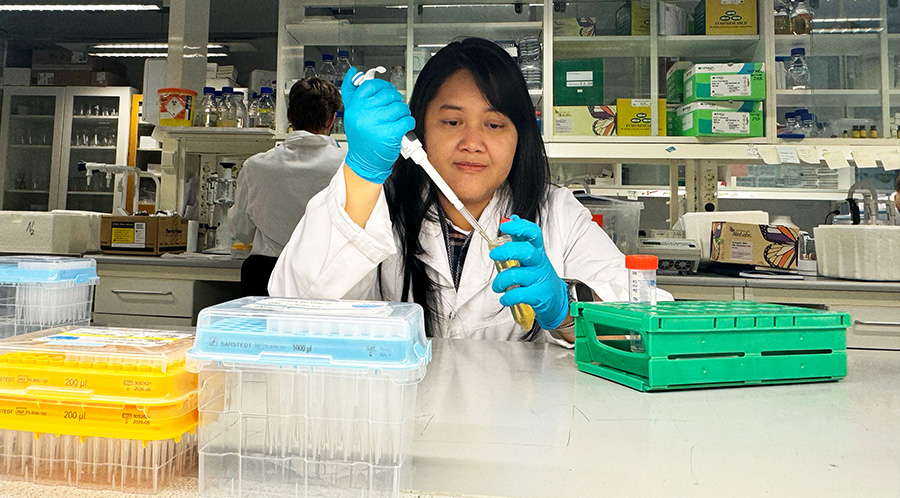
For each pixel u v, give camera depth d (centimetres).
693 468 54
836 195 401
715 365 87
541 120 313
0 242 291
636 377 88
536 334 152
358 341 51
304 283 114
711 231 274
